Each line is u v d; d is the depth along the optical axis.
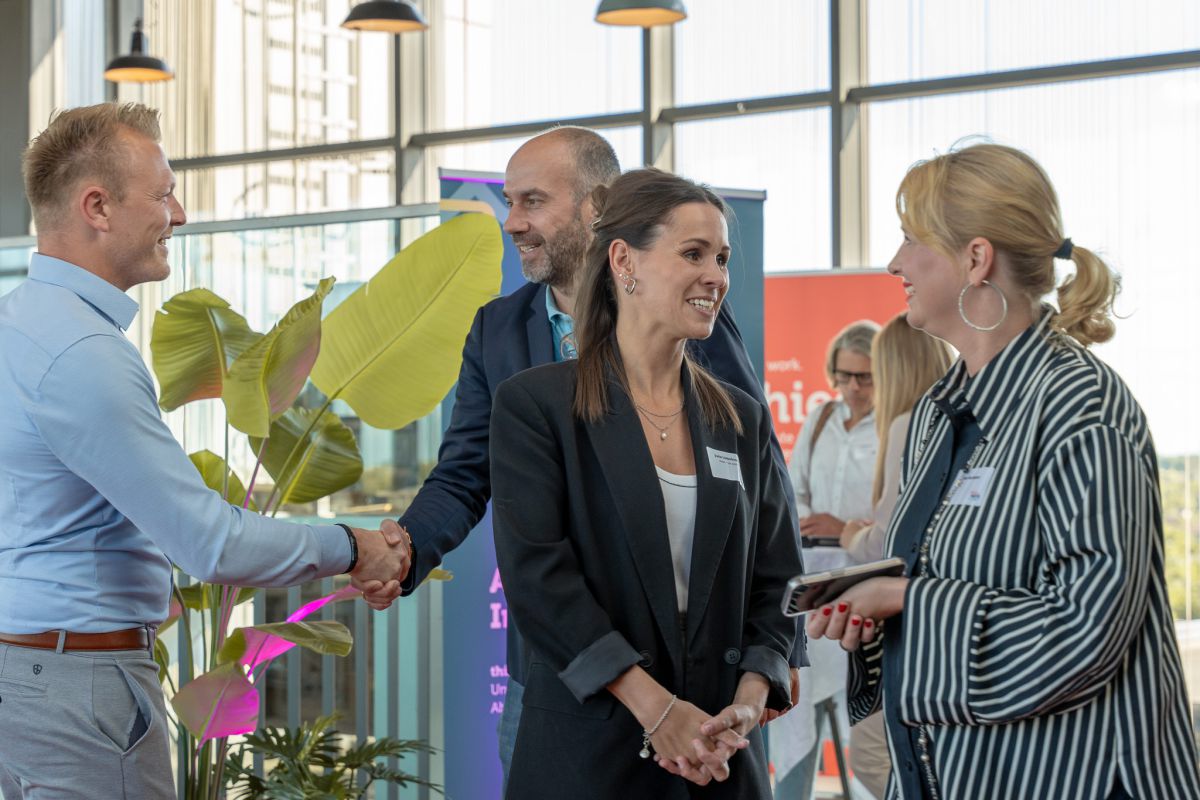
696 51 7.59
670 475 1.88
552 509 1.84
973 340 1.67
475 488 2.50
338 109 8.55
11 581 2.18
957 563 1.59
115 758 2.20
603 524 1.85
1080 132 6.55
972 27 6.86
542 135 2.49
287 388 2.89
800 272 5.71
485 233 3.03
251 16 8.76
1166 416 6.00
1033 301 1.65
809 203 7.27
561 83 7.96
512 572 1.81
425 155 8.40
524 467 1.85
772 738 4.60
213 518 2.19
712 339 2.36
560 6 7.95
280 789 3.07
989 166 1.64
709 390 1.98
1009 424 1.60
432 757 3.78
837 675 4.56
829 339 5.67
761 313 3.97
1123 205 6.42
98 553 2.21
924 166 1.70
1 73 8.52
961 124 6.89
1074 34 6.60
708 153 7.55
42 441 2.14
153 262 2.34
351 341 3.08
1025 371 1.61
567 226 2.42
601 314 1.94
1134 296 6.23
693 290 1.88
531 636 1.80
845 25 7.13
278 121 8.71
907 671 1.57
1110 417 1.52
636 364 1.92
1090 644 1.44
